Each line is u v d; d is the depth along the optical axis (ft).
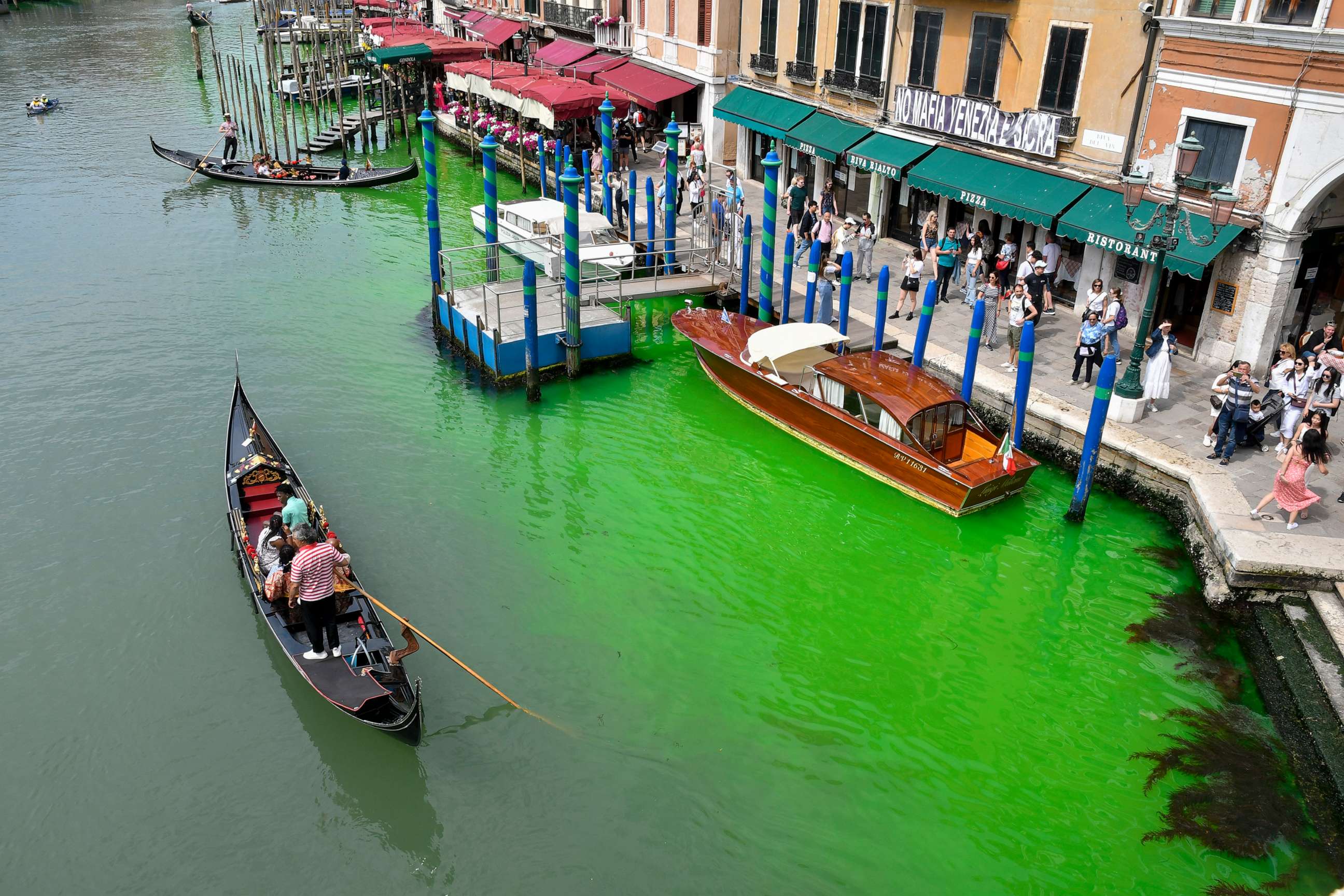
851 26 85.25
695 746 38.50
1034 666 43.01
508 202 106.52
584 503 54.44
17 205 104.78
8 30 225.56
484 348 67.72
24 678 41.47
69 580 47.16
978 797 36.47
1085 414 55.06
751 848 34.40
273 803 36.17
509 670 42.01
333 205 108.37
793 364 63.26
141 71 181.98
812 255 65.67
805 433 60.18
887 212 86.17
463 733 38.81
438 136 144.87
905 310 71.10
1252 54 53.88
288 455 57.67
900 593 47.75
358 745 38.55
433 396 65.92
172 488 54.60
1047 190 66.95
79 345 71.72
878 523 53.21
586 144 115.34
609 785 36.73
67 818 35.47
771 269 69.00
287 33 213.05
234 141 124.57
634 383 68.69
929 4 75.82
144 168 120.67
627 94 113.70
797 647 44.06
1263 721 39.37
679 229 91.61
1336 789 34.88
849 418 55.88
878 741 38.93
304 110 140.46
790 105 95.25
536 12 155.43
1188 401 56.75
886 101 82.89
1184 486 49.29
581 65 130.00
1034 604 46.93
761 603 46.85
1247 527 44.78
